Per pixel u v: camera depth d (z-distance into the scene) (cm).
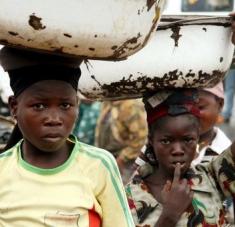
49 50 646
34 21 629
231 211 1172
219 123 2241
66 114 686
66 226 683
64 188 689
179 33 802
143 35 671
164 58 806
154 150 861
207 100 998
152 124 859
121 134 1463
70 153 705
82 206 688
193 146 851
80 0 628
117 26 648
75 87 699
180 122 843
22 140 715
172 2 1062
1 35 640
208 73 820
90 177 699
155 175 863
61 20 630
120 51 664
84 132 1691
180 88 844
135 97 879
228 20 811
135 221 848
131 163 1462
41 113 680
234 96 2386
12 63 694
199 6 1054
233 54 859
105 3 636
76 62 693
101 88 838
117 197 707
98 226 702
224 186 854
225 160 852
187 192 820
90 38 642
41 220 679
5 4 627
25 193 685
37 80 683
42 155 695
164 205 819
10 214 683
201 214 841
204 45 809
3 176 693
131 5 650
